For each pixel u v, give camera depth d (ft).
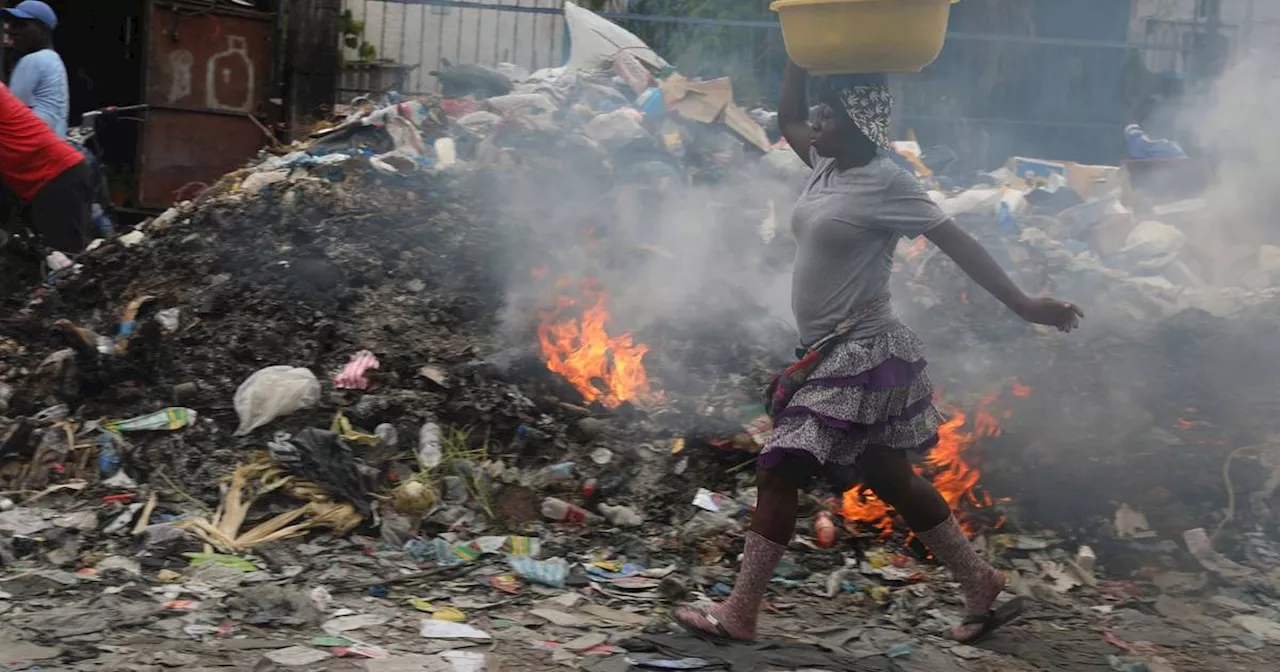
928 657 11.48
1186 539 14.46
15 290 21.91
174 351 17.12
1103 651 11.91
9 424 15.67
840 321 11.34
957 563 11.92
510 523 14.46
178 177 32.89
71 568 12.70
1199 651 12.01
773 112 29.55
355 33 36.40
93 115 30.53
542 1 38.04
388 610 11.92
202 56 32.81
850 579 13.55
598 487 15.08
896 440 11.55
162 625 11.14
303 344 17.33
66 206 22.80
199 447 15.37
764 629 12.07
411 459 15.37
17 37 25.86
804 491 15.24
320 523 13.92
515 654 10.96
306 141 26.12
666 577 12.94
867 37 10.94
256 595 11.76
